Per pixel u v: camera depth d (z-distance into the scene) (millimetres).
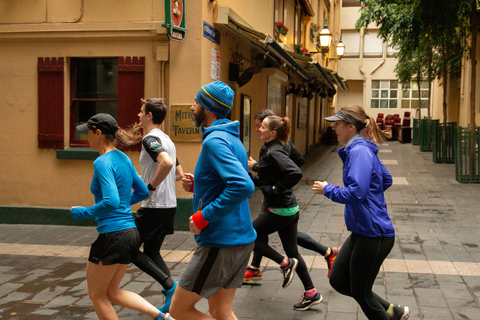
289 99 16625
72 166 7715
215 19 7652
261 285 4801
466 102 21328
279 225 4156
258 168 4289
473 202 9344
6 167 7883
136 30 7273
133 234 3285
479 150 11688
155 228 4105
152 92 7379
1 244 6586
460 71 23344
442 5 12391
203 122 2854
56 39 7633
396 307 3418
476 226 7324
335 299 4383
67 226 7703
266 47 8266
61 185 7762
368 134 3234
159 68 7266
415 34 13867
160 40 7234
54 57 7672
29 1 7629
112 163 3242
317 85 19562
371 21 15453
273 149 4137
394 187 11289
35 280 5027
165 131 7297
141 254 4012
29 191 7848
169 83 7230
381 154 19875
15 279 5059
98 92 7738
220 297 2840
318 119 25391
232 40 8875
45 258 5875
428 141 20844
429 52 21703
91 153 7598
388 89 38812
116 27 7328
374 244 3104
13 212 7840
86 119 7824
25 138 7828
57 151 7668
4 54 7809
